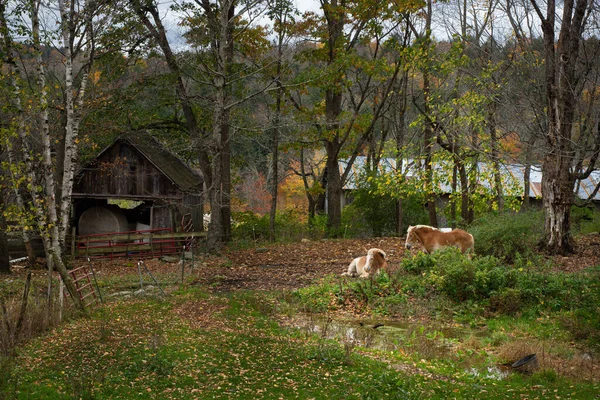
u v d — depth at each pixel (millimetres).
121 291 17500
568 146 18219
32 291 15445
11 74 18125
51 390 8211
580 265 18297
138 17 24547
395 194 25531
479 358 11828
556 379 10141
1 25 17703
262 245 28484
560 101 18141
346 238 30781
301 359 10891
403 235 30938
